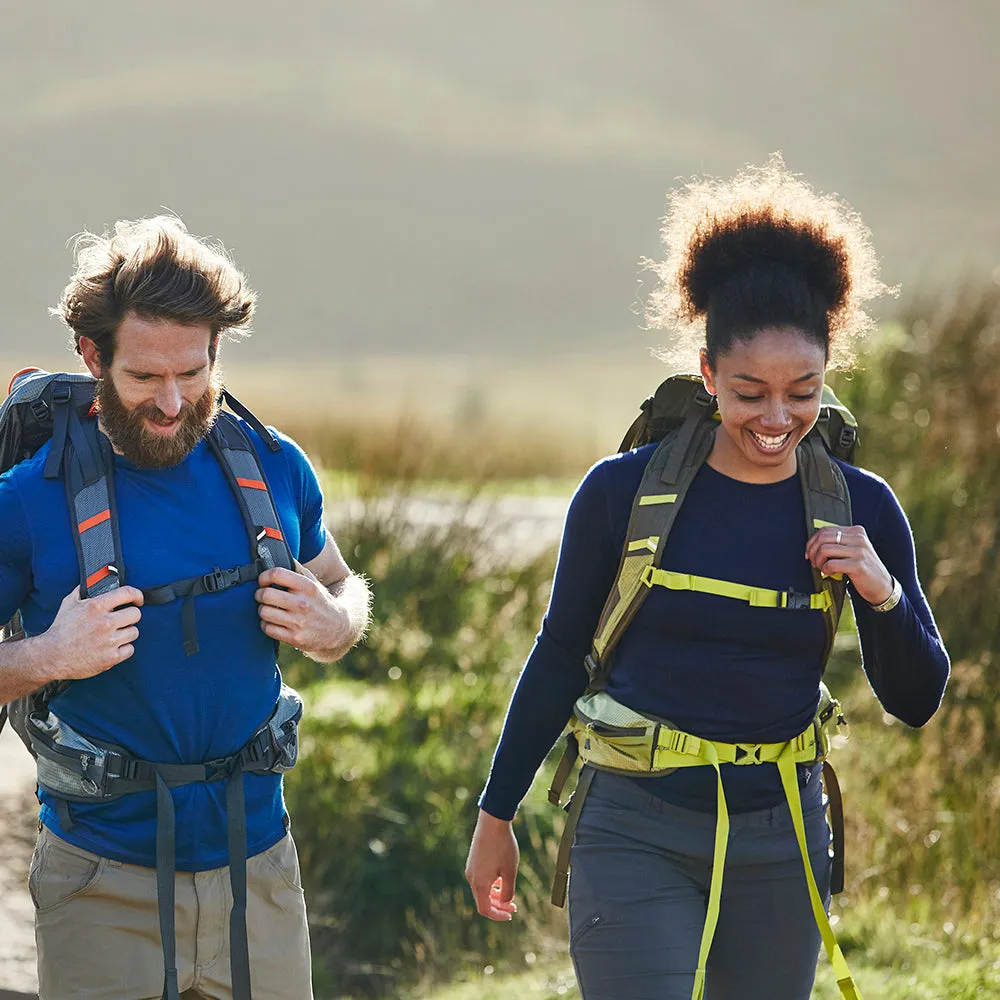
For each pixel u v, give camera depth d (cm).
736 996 958
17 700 946
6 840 1884
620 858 938
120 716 915
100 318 880
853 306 936
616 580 944
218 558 930
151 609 908
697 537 931
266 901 961
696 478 943
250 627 937
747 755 929
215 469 955
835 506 936
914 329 3219
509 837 1032
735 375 894
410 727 2603
